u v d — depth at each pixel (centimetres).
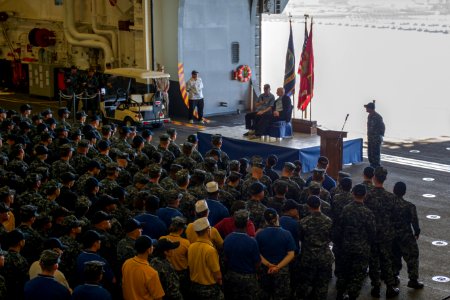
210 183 1016
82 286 744
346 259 1016
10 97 2975
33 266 814
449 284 1138
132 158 1393
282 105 1875
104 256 887
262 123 1878
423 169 1858
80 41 2720
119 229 923
